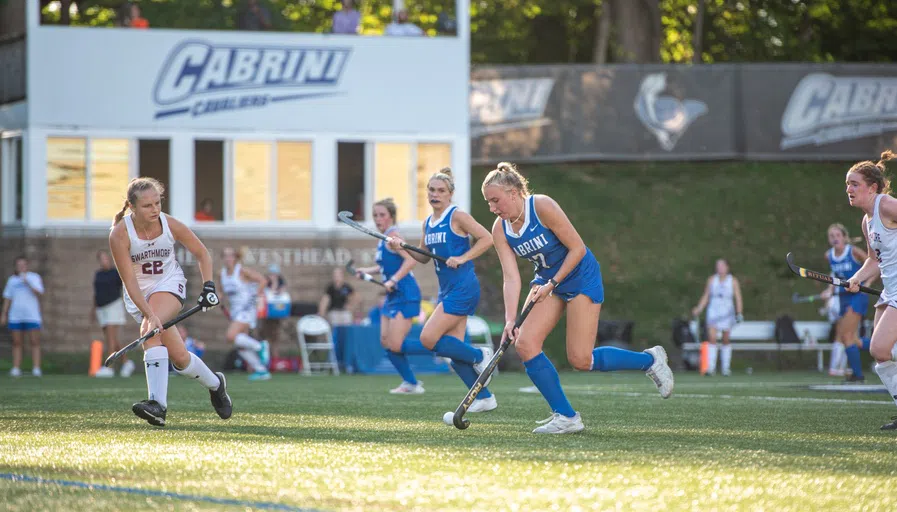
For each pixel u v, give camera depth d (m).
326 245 69.81
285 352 67.88
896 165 85.50
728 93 84.81
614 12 104.94
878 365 25.03
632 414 28.72
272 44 69.75
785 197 87.19
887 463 17.92
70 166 66.94
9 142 68.94
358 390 42.34
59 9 71.12
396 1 74.88
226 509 13.41
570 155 83.06
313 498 14.20
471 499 14.16
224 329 66.75
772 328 72.50
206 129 68.75
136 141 67.88
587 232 83.38
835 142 85.31
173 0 70.25
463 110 72.25
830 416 28.09
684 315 76.12
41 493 14.57
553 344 71.50
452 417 24.52
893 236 24.67
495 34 106.50
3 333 67.44
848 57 114.44
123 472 16.44
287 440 21.03
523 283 80.56
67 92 66.94
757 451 19.39
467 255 29.73
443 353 29.84
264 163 69.50
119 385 46.50
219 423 25.12
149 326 23.41
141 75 67.94
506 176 22.02
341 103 70.56
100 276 59.78
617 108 83.56
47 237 66.12
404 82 71.44
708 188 88.19
